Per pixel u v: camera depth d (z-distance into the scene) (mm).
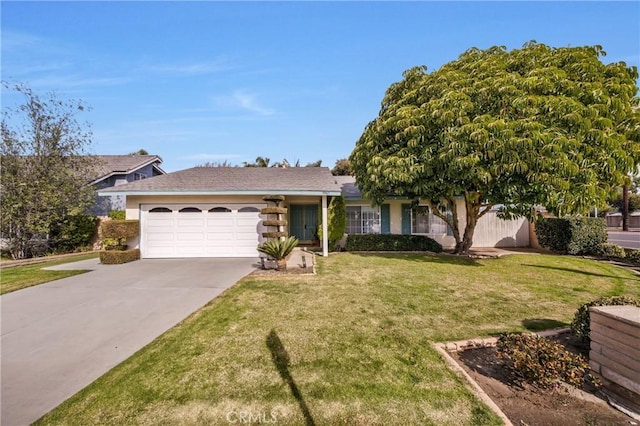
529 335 3514
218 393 2795
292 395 2748
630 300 3320
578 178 7324
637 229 24125
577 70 8102
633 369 2582
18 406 2674
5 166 12023
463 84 8734
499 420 2412
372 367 3234
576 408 2625
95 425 2418
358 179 12281
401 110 9211
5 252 12492
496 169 7676
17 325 4598
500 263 9680
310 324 4504
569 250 11367
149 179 12156
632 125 7801
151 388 2898
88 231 14484
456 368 3207
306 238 16094
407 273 8180
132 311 5184
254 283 7102
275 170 14789
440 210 14203
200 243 11250
